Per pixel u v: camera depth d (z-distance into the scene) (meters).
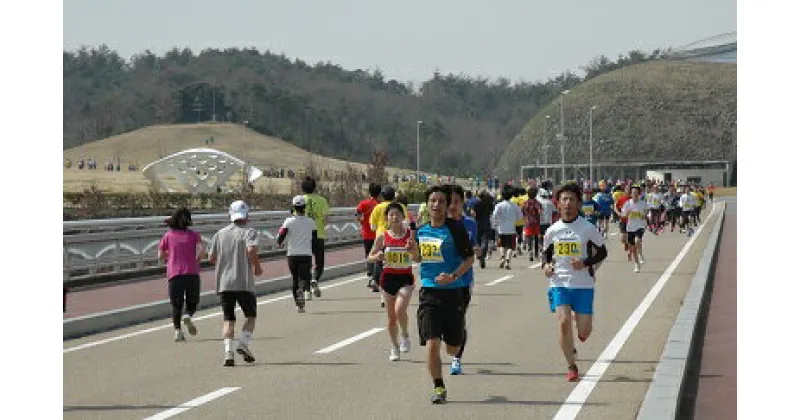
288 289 27.50
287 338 17.83
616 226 69.19
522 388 12.81
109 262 28.08
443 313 12.02
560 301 13.25
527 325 19.17
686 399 12.24
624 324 19.19
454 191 14.55
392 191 23.23
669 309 21.69
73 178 138.25
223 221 35.09
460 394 12.47
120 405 12.03
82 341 17.81
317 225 24.61
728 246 45.00
